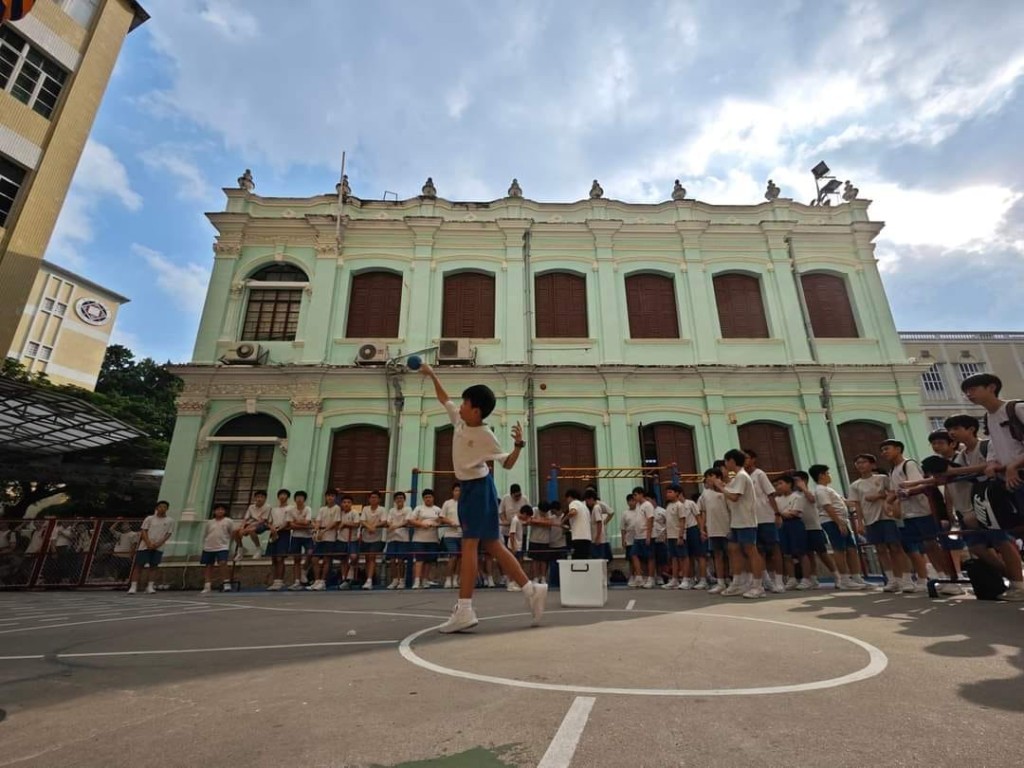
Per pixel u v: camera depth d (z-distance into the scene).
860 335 14.91
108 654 3.49
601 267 15.05
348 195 15.34
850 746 1.67
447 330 14.41
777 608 5.12
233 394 13.05
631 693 2.29
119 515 18.00
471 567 4.04
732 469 6.71
